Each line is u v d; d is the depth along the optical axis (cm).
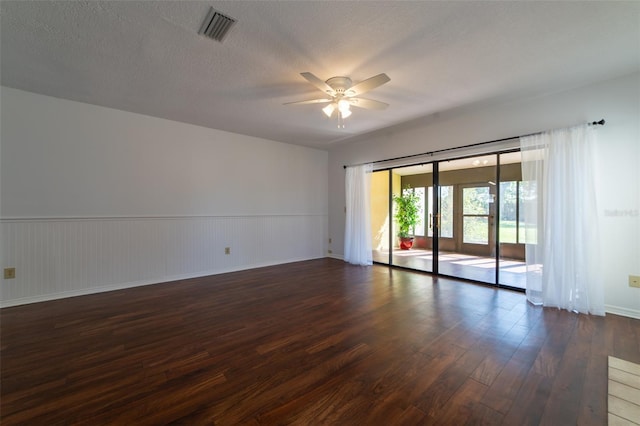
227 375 181
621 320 265
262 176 515
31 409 149
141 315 280
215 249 456
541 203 314
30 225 315
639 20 192
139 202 386
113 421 142
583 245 286
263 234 517
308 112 371
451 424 139
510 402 155
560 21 193
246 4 176
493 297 335
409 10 182
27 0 171
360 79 274
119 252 371
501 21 193
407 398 159
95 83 289
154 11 183
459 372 183
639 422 140
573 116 301
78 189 343
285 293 352
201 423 141
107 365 192
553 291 300
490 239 438
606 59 243
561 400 156
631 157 270
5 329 247
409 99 328
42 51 229
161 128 401
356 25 197
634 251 270
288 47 223
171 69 259
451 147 406
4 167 302
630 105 270
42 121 321
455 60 243
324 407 152
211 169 450
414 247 512
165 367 190
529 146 324
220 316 278
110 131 362
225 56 237
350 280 414
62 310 293
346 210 559
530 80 281
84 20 191
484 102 338
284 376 180
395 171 524
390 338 231
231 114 381
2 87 299
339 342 225
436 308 299
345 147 579
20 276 309
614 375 179
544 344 220
